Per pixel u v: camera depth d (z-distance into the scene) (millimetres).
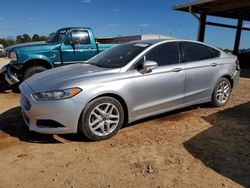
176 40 4723
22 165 3131
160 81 4254
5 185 2740
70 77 3766
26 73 7203
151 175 2891
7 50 7504
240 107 5496
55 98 3467
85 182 2777
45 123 3580
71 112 3500
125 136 3959
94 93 3604
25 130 4207
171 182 2760
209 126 4375
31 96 3584
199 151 3447
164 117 4828
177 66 4500
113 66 4125
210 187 2670
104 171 2982
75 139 3848
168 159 3236
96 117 3715
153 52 4328
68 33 7746
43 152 3451
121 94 3840
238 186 2682
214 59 5176
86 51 8023
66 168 3055
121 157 3301
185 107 5020
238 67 5688
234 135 3988
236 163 3133
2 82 8422
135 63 4082
